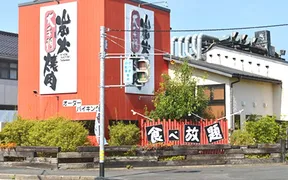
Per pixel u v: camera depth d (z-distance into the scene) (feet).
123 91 72.69
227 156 67.41
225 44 109.29
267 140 71.92
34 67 76.38
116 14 72.54
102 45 51.75
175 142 67.10
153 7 79.41
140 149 63.82
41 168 61.21
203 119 70.69
